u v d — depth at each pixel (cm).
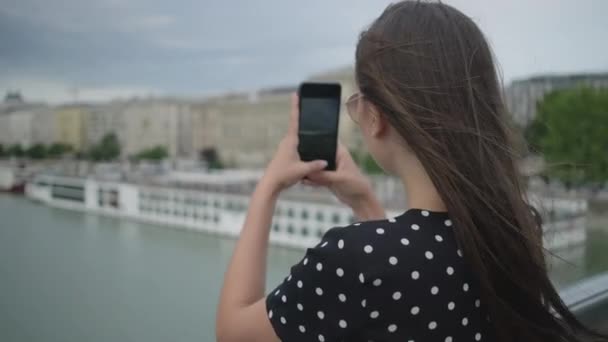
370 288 82
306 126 111
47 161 3812
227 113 6975
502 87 98
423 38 93
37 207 2461
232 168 6681
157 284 930
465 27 96
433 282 85
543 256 94
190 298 822
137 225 2294
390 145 99
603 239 1177
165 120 6838
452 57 92
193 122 7062
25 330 653
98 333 647
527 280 91
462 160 89
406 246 86
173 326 629
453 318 87
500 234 89
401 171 98
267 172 107
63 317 700
